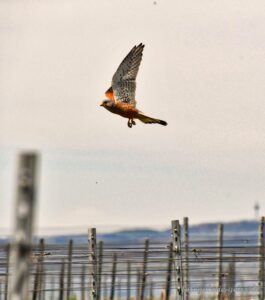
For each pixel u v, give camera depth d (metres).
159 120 22.16
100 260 26.17
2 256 25.58
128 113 22.02
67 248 26.05
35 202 11.20
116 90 22.20
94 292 23.67
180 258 23.88
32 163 11.17
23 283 11.42
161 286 30.92
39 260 25.41
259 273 27.42
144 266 26.22
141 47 22.44
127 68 22.39
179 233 23.89
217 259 26.45
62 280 26.22
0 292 26.34
